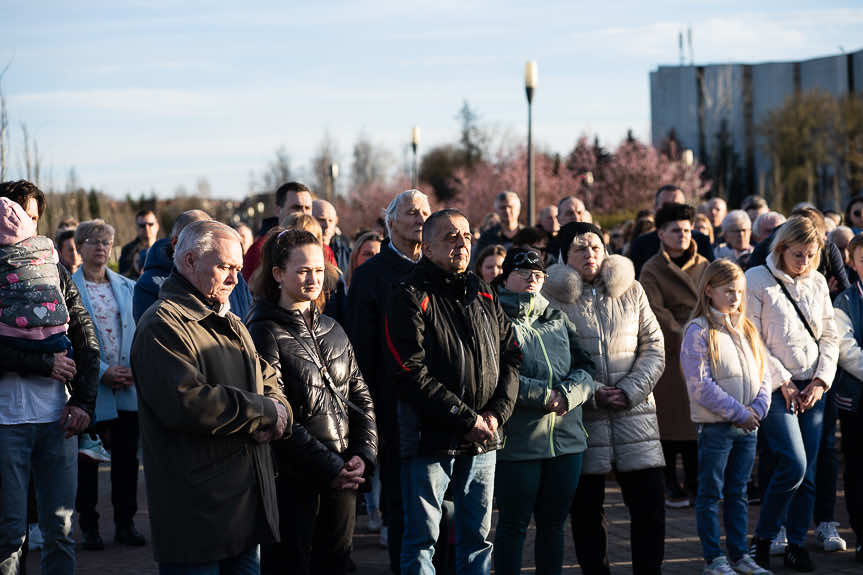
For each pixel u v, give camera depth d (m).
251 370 3.49
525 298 4.61
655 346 4.93
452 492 4.39
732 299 5.14
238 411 3.23
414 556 4.12
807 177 48.00
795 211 7.52
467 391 4.09
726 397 4.98
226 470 3.28
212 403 3.18
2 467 4.11
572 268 4.95
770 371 5.27
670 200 8.39
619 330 4.86
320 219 6.89
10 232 4.14
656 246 7.59
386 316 4.20
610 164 42.59
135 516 6.86
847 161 47.25
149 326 3.25
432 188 56.16
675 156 44.91
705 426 5.14
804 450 5.28
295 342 3.87
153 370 3.19
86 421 4.29
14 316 4.08
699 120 61.59
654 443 4.74
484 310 4.24
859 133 48.66
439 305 4.16
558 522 4.59
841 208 47.72
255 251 5.44
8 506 4.12
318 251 3.95
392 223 4.98
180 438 3.23
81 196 17.28
